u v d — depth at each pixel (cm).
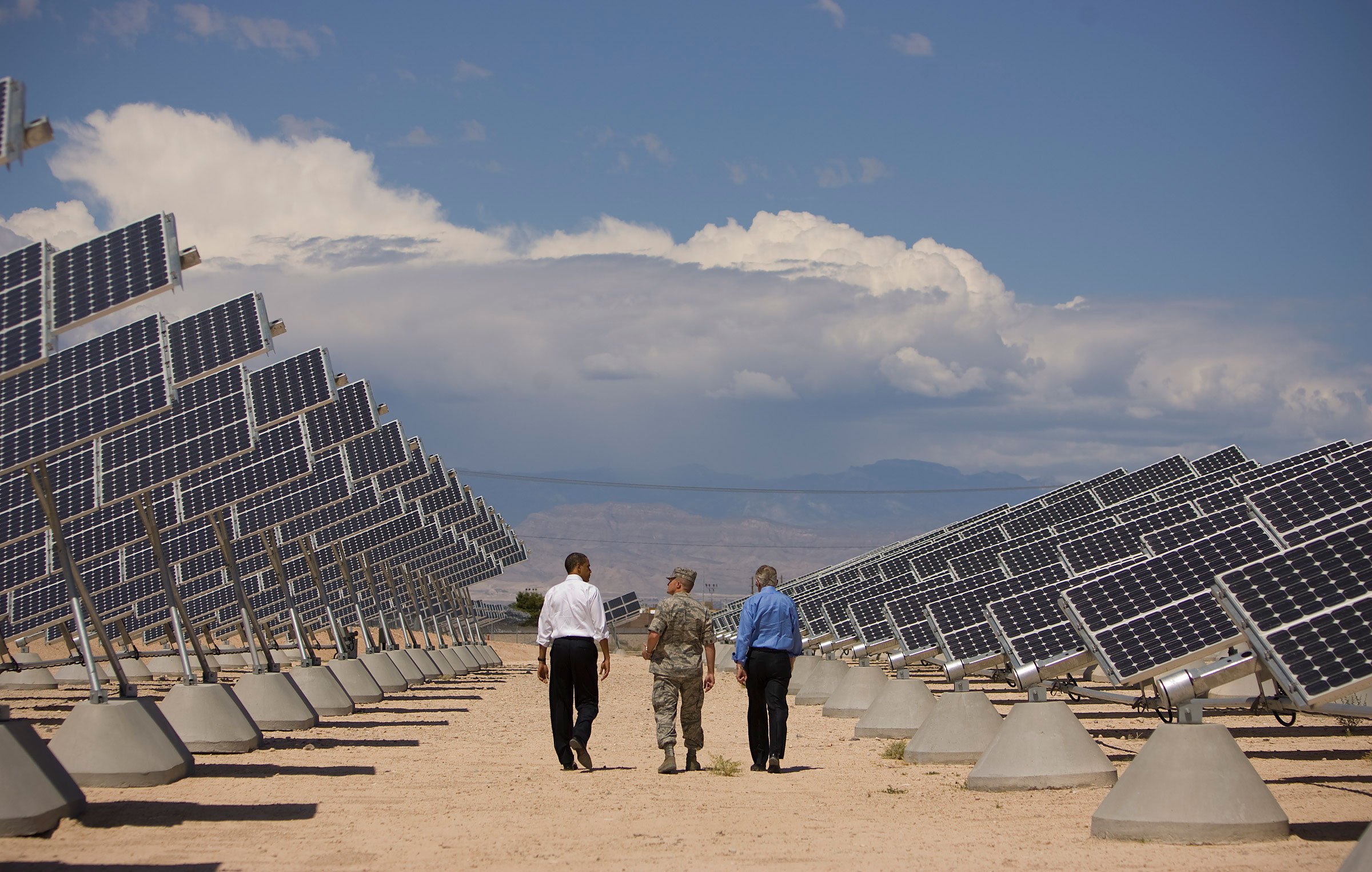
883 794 1345
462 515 5109
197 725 1747
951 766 1606
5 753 1102
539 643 1620
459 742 2009
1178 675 1106
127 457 1595
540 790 1390
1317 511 1702
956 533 5294
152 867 941
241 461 2056
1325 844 996
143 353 1323
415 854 1001
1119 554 2422
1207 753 1052
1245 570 1170
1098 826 1058
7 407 1306
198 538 2464
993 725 1658
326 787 1417
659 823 1149
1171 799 1033
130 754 1395
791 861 961
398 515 3578
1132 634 1359
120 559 2372
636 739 2084
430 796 1341
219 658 4572
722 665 4972
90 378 1320
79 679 3956
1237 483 3105
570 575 1630
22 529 1485
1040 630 1700
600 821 1168
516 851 1014
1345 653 1045
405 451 3148
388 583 4406
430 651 4378
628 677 4756
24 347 1117
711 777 1502
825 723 2378
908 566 4578
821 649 3603
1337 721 1922
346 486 2527
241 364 1673
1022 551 3017
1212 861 935
